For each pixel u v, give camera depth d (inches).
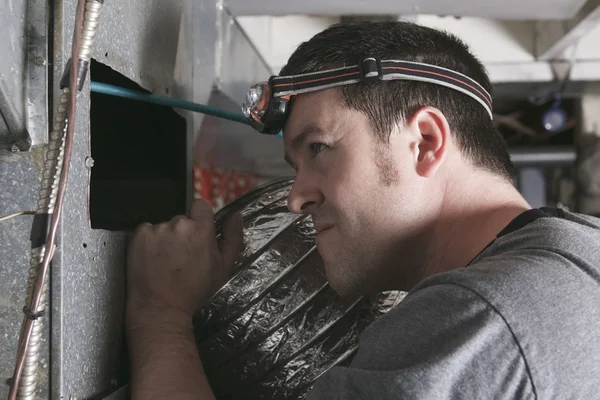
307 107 32.7
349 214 31.9
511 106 135.2
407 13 80.0
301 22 92.0
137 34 36.2
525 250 27.5
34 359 25.2
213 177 101.6
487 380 23.7
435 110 31.4
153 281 35.8
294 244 40.3
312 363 38.8
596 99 120.1
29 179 27.8
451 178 32.4
